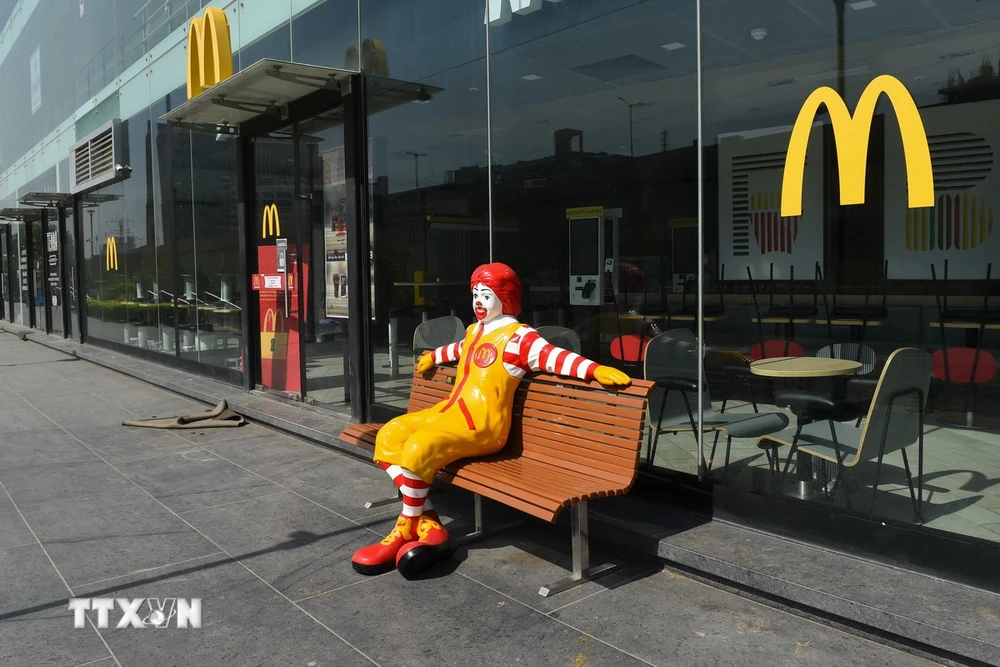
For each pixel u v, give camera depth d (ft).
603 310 16.10
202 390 30.63
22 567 13.67
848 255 12.34
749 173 13.53
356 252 22.56
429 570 13.15
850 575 11.10
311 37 24.27
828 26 12.31
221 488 18.45
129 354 43.68
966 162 11.03
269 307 28.53
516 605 11.73
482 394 13.88
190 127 27.84
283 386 28.04
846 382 12.41
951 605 9.99
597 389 12.70
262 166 28.04
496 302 14.17
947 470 11.41
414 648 10.53
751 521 13.25
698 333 14.37
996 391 11.00
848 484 12.35
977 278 11.03
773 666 9.71
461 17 19.03
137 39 38.09
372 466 20.15
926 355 11.51
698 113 14.20
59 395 33.22
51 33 54.13
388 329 21.93
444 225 19.89
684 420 14.56
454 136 19.48
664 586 12.20
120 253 43.62
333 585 12.69
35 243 65.16
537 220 17.44
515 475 12.63
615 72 15.57
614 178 15.75
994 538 10.54
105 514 16.62
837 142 12.33
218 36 26.84
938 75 11.21
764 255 13.34
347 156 22.63
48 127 56.80
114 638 11.00
